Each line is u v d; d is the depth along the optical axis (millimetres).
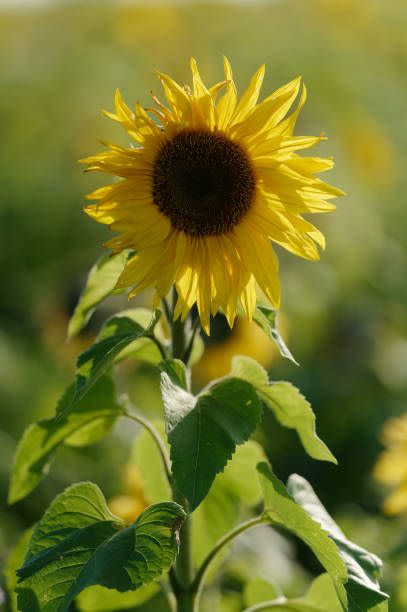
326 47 13484
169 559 2234
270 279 2604
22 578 2314
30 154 11602
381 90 13391
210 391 2406
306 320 8438
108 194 2572
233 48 13328
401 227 10875
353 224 9695
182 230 2605
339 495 6973
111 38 13305
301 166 2566
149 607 3684
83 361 2449
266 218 2619
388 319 9250
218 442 2275
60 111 12109
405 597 4027
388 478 4613
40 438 2842
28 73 12594
